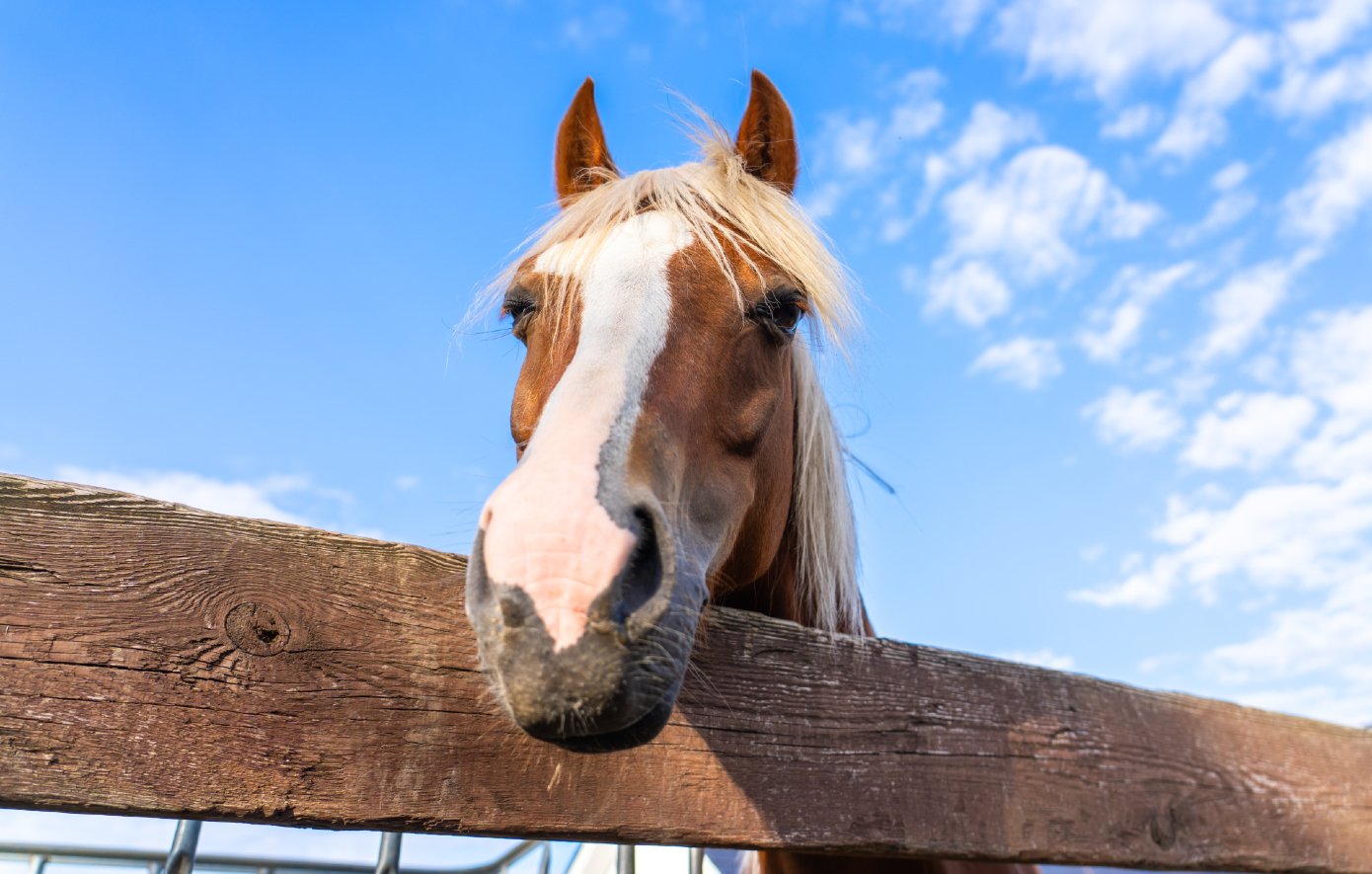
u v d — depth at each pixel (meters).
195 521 1.10
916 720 1.61
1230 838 1.93
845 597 1.97
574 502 1.01
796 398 1.95
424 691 1.18
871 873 1.88
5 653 0.94
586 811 1.24
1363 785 2.22
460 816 1.15
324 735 1.09
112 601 1.01
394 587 1.21
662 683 1.01
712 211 1.69
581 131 2.11
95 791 0.94
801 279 1.67
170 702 1.01
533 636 0.93
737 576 1.69
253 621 1.08
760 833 1.36
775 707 1.46
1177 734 1.98
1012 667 1.81
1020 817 1.66
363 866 3.58
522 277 1.66
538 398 1.46
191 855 1.47
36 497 1.01
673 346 1.41
